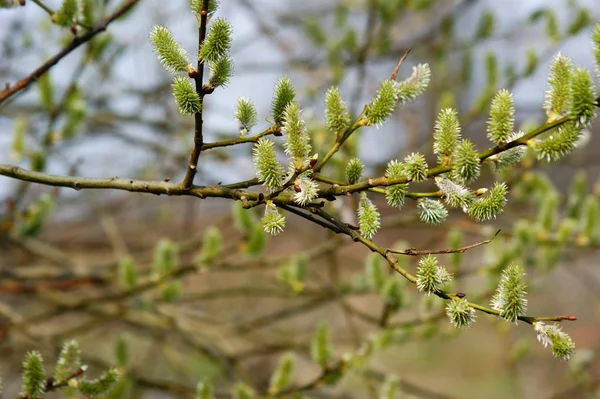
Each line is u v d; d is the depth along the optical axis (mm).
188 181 1782
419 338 3391
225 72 1618
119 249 4203
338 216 3195
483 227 3758
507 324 4191
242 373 3793
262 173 1634
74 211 5191
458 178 1548
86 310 3980
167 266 3355
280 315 4027
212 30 1566
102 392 2061
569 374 4383
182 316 4145
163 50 1593
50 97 3076
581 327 7965
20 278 3881
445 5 4594
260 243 3318
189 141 4129
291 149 1620
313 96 4074
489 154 1550
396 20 4094
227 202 6520
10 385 4906
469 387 7680
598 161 4387
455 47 4199
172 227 5805
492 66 3682
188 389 3430
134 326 4180
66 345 2049
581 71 1440
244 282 5625
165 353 4430
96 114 4152
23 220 3438
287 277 3449
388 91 1647
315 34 4301
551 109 1508
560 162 4383
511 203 4219
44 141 3172
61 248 4902
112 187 1891
